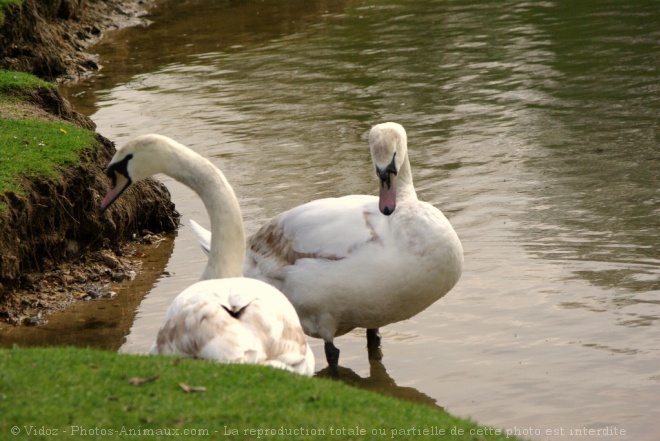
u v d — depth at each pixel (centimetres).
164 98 2384
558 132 2019
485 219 1577
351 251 1084
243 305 789
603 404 1023
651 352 1130
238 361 748
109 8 3362
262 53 2836
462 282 1349
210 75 2602
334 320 1120
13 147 1494
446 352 1163
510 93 2311
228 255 975
